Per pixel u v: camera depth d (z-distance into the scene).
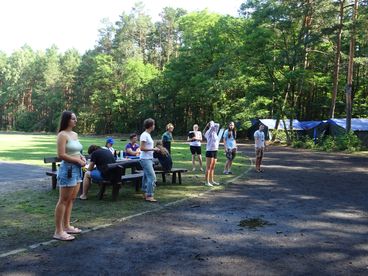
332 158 22.66
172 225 6.98
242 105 41.75
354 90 48.62
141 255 5.35
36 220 7.25
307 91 49.84
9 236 6.21
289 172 15.38
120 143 35.75
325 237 6.32
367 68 35.72
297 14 35.38
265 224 7.11
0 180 12.41
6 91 101.94
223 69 44.19
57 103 87.31
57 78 88.56
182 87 55.28
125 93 69.38
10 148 27.80
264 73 40.75
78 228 6.70
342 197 9.91
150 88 62.94
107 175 9.10
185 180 12.78
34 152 23.95
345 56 36.16
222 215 7.80
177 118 62.34
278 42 39.41
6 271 4.73
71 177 5.97
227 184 11.98
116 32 75.81
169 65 55.28
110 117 74.25
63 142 5.92
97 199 9.43
